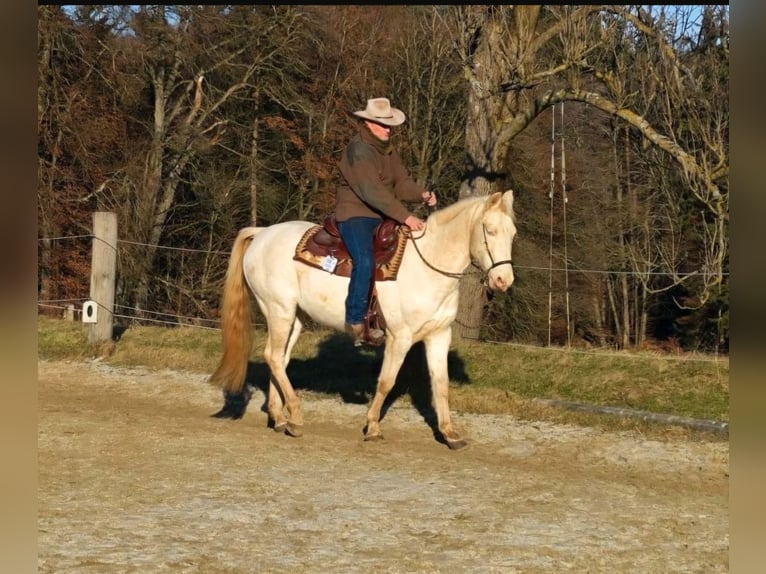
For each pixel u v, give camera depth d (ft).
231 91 66.80
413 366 31.71
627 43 32.35
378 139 23.13
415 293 23.03
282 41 65.10
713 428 25.41
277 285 24.70
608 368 31.86
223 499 18.24
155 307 69.92
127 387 31.89
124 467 20.47
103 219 37.42
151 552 14.96
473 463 22.24
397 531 16.56
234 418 27.50
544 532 16.72
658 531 17.01
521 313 64.39
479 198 22.66
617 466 23.02
